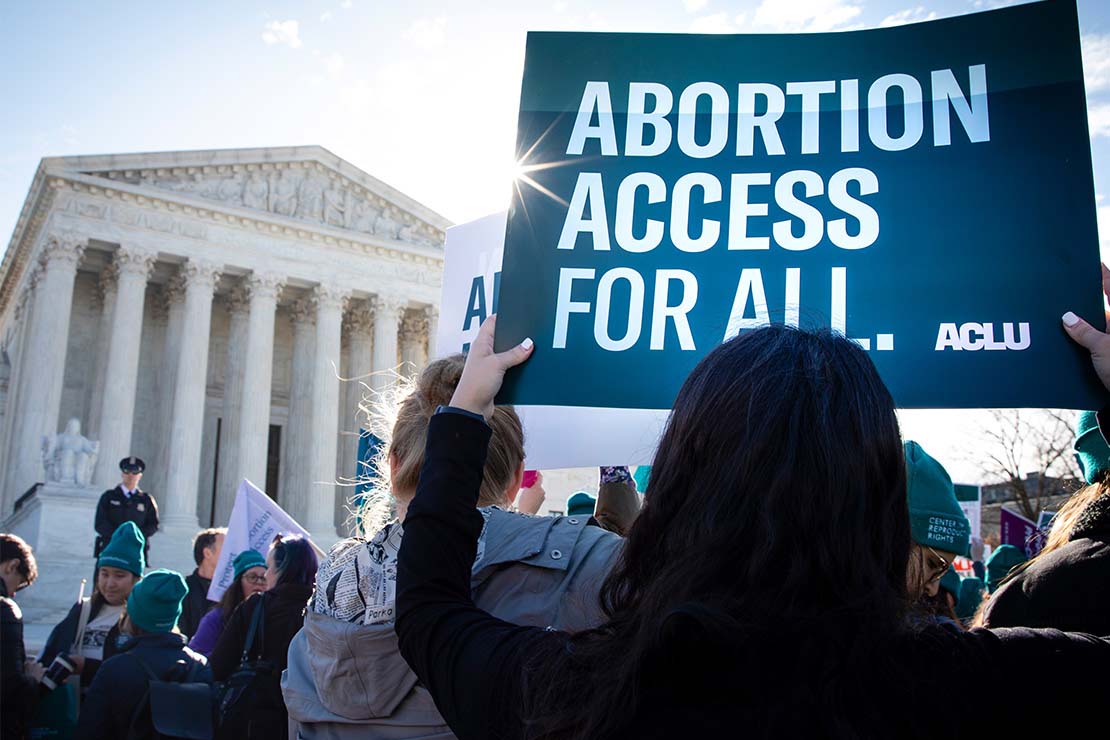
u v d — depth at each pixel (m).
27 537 43.69
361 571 3.56
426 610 2.36
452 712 2.20
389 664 3.43
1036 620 3.10
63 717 8.91
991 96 3.42
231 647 6.70
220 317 69.25
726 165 3.53
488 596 3.35
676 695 1.83
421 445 3.70
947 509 5.55
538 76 3.68
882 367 3.27
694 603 1.83
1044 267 3.23
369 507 4.65
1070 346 3.15
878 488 1.98
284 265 64.38
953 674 1.84
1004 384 3.17
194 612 12.88
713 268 3.42
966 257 3.30
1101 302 3.16
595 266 3.45
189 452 57.66
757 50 3.64
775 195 3.48
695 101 3.61
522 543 3.38
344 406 69.44
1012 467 47.22
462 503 2.55
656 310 3.39
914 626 1.93
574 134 3.60
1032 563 3.28
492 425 3.81
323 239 65.88
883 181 3.43
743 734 1.77
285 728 6.26
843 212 3.43
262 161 64.81
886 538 1.97
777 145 3.53
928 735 1.78
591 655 1.98
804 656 1.78
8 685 8.08
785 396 1.99
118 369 56.97
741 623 1.81
